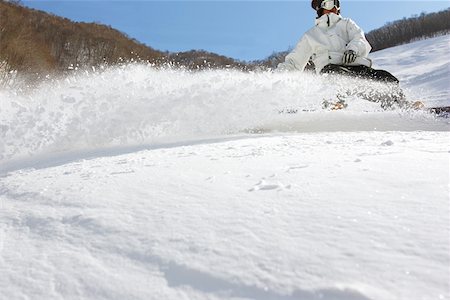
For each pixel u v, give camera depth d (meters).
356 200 0.93
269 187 1.12
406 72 27.05
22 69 17.33
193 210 0.98
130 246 0.81
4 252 0.87
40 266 0.78
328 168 1.32
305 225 0.81
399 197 0.93
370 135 2.46
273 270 0.64
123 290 0.65
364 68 4.66
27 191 1.40
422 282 0.56
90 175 1.56
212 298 0.60
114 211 1.04
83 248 0.84
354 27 5.31
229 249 0.74
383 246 0.68
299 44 5.45
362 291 0.54
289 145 2.05
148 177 1.41
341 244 0.70
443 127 3.44
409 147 1.70
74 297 0.66
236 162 1.58
